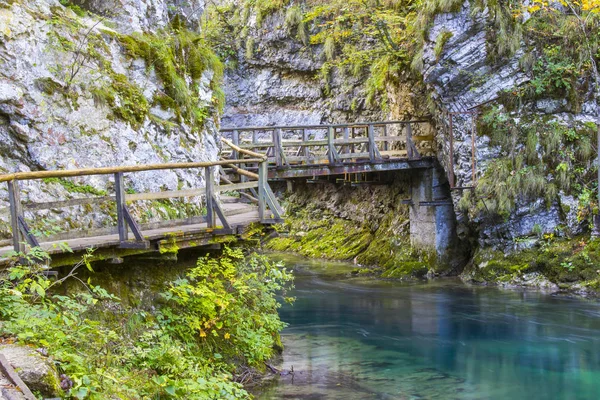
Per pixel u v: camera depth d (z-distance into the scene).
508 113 17.06
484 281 17.72
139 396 5.50
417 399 8.75
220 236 8.52
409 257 20.14
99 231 7.40
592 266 16.11
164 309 8.20
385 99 21.94
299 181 26.45
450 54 16.88
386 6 20.61
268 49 27.44
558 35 16.88
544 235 17.03
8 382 4.15
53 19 8.99
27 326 5.43
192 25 12.46
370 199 23.25
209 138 11.43
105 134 9.15
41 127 8.42
